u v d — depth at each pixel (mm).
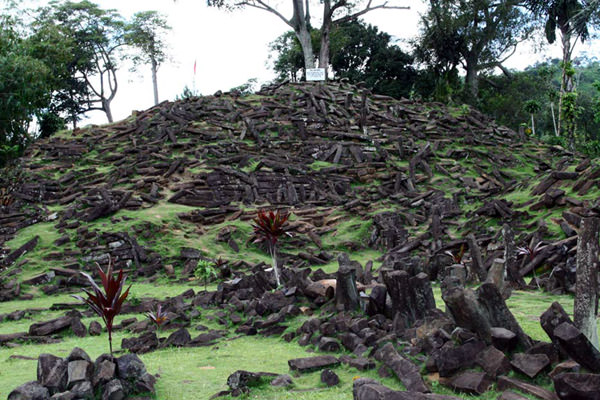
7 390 5340
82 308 11828
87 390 4488
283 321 8102
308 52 43688
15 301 13422
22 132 29953
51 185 21594
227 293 10234
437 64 49375
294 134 27484
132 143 25766
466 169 25359
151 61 57719
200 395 4957
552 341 4746
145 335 7586
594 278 4832
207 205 20547
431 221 18594
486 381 4512
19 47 30625
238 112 29469
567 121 35781
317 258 16672
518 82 53750
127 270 15742
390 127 29250
